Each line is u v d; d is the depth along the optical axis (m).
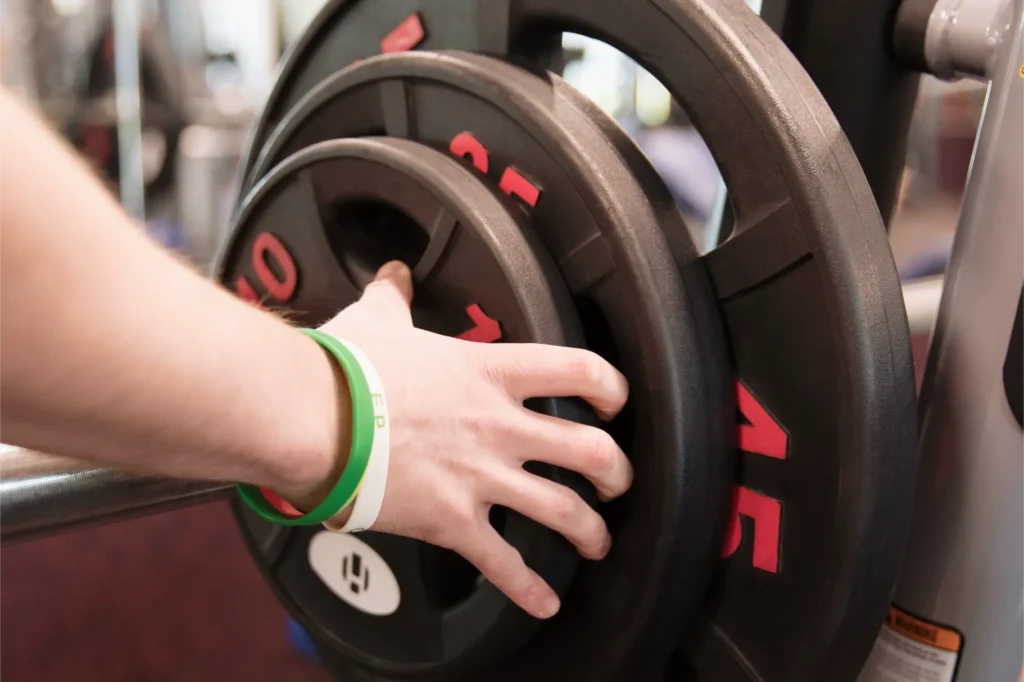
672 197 0.54
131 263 0.33
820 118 0.47
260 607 1.22
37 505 0.46
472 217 0.52
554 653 0.58
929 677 0.55
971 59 0.53
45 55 1.86
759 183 0.48
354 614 0.66
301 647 1.13
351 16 0.71
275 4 2.05
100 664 1.10
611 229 0.50
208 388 0.36
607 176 0.51
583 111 0.55
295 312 0.66
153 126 1.98
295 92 0.78
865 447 0.46
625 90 1.72
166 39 1.96
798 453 0.49
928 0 0.54
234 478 0.40
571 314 0.53
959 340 0.52
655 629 0.53
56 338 0.31
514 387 0.48
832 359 0.47
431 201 0.55
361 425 0.43
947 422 0.52
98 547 1.35
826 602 0.48
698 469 0.50
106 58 1.92
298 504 0.46
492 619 0.55
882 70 0.58
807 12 0.58
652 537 0.51
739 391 0.52
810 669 0.50
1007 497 0.51
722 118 0.48
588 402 0.52
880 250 0.47
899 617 0.56
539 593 0.51
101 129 1.94
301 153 0.61
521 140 0.54
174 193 2.02
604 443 0.49
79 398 0.32
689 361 0.50
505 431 0.47
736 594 0.53
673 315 0.50
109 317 0.32
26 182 0.29
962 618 0.53
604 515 0.54
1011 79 0.48
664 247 0.51
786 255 0.47
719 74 0.48
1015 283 0.49
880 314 0.46
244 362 0.38
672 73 0.50
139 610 1.21
